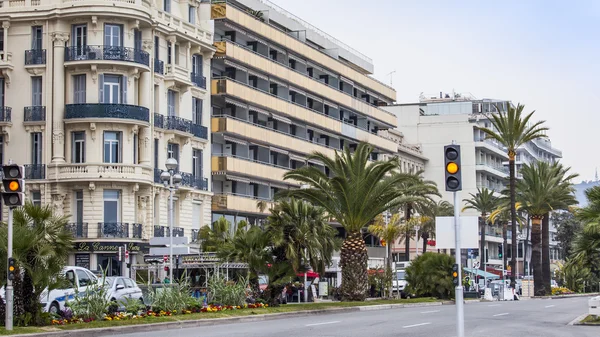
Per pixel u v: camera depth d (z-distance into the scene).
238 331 28.36
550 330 30.22
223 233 60.06
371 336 26.33
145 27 61.22
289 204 44.31
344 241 51.78
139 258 60.00
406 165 119.94
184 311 35.38
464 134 129.75
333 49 95.06
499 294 72.00
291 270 43.59
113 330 29.19
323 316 38.31
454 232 22.59
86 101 58.97
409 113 131.38
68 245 29.92
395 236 79.81
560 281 122.25
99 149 58.81
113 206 59.25
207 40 68.81
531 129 77.75
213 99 71.06
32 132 59.94
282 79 80.25
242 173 71.38
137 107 59.44
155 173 61.75
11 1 60.22
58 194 58.78
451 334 27.30
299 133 85.25
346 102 93.94
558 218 154.12
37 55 59.84
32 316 28.91
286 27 85.50
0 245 28.16
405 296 68.62
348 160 49.97
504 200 90.44
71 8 58.88
